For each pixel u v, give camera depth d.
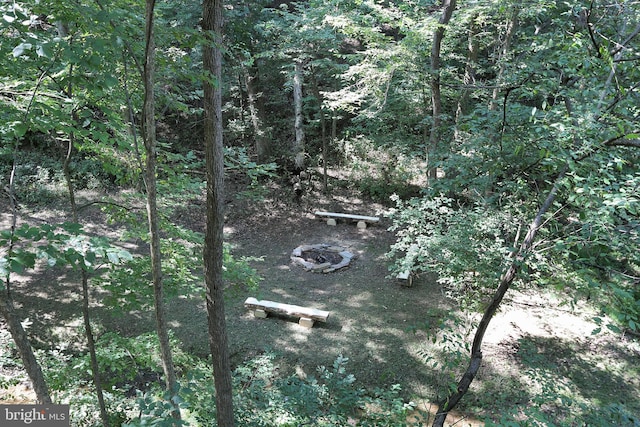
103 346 5.74
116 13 2.59
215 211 4.11
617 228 3.29
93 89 3.03
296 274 10.73
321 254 11.52
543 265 4.17
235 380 5.48
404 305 9.27
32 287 9.60
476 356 4.29
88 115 3.36
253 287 6.00
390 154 14.20
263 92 15.54
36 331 8.33
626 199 2.99
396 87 10.72
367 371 7.49
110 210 5.04
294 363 7.69
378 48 9.29
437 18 8.87
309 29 10.71
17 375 5.63
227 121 15.70
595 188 3.14
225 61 12.15
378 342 8.16
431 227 7.25
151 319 8.69
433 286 9.95
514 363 7.47
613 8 4.71
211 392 5.42
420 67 9.46
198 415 5.15
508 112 4.59
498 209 6.25
